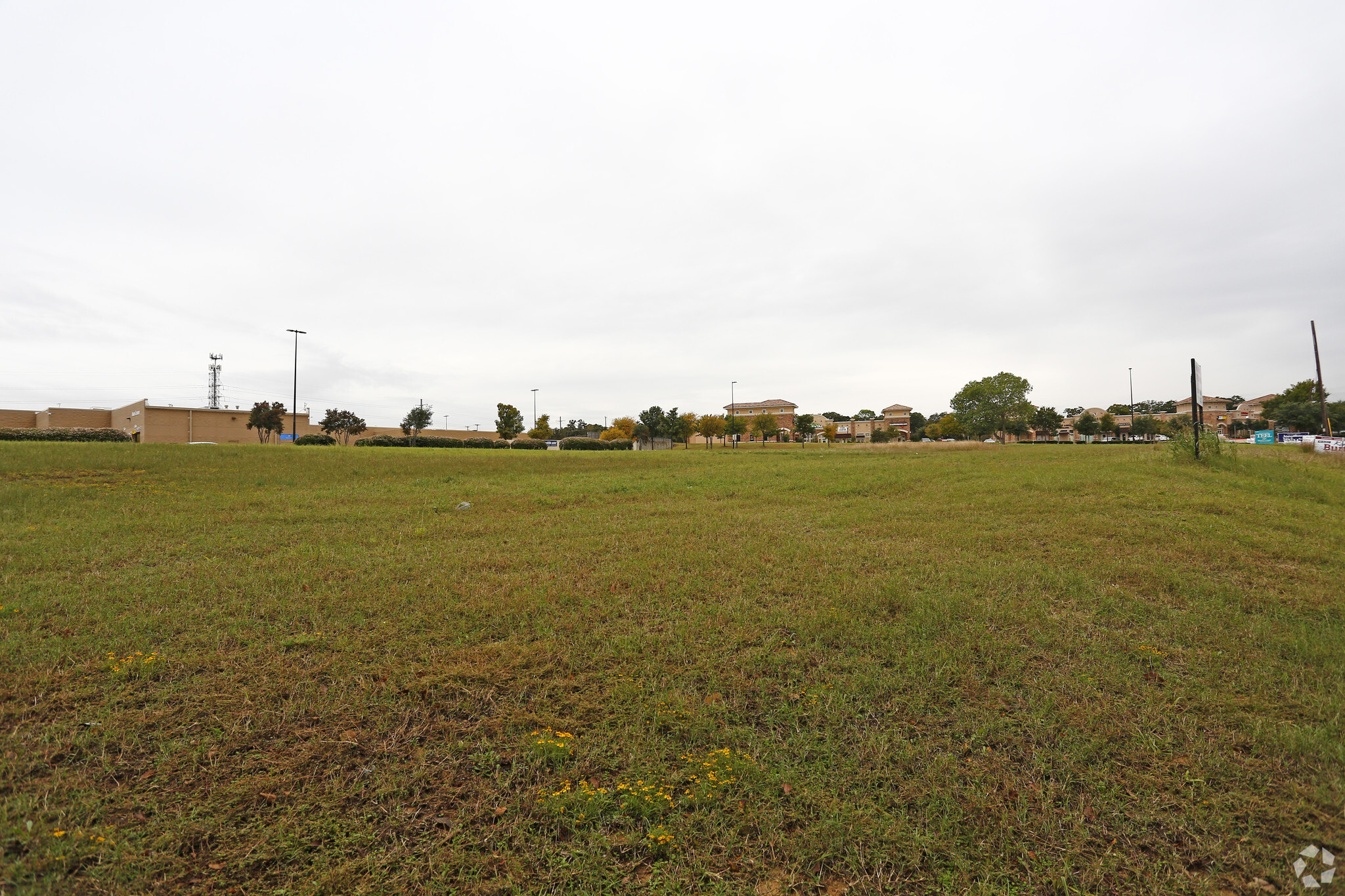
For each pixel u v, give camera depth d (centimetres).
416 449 2784
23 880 254
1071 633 521
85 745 341
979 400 8325
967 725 381
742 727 375
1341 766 332
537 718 379
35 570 686
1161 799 315
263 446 2245
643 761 342
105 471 1495
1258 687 424
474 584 657
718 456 3041
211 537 877
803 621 545
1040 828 297
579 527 1004
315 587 639
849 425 11906
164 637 496
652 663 459
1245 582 664
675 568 736
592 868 275
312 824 292
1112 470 1708
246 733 358
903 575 695
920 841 288
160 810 296
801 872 277
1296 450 2644
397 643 490
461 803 310
